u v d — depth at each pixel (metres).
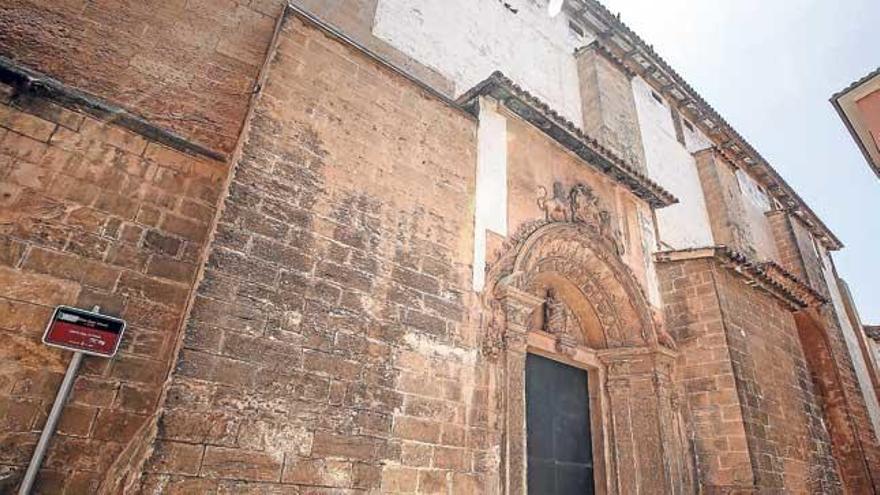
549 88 10.88
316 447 4.09
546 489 7.07
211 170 5.10
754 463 7.37
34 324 3.80
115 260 4.28
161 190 4.73
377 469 4.38
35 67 4.66
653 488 7.22
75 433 3.70
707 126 16.69
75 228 4.20
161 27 5.59
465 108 7.50
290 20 5.51
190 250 4.67
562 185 8.23
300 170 4.90
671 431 7.69
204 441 3.56
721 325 8.40
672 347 8.44
